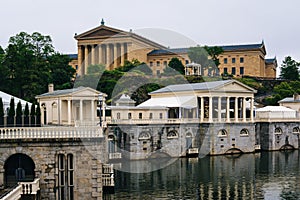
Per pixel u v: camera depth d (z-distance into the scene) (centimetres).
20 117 6994
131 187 6894
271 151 12688
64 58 16038
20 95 13938
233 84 12181
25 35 15512
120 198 6094
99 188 5078
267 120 12838
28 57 14175
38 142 5016
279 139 12988
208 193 6581
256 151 12600
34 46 15412
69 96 8612
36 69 14212
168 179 7675
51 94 9394
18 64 13900
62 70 15450
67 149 5044
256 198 6297
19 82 13975
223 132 11906
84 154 5062
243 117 12431
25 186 4609
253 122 12431
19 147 5012
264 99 18050
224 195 6462
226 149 11850
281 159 10738
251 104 12631
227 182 7494
